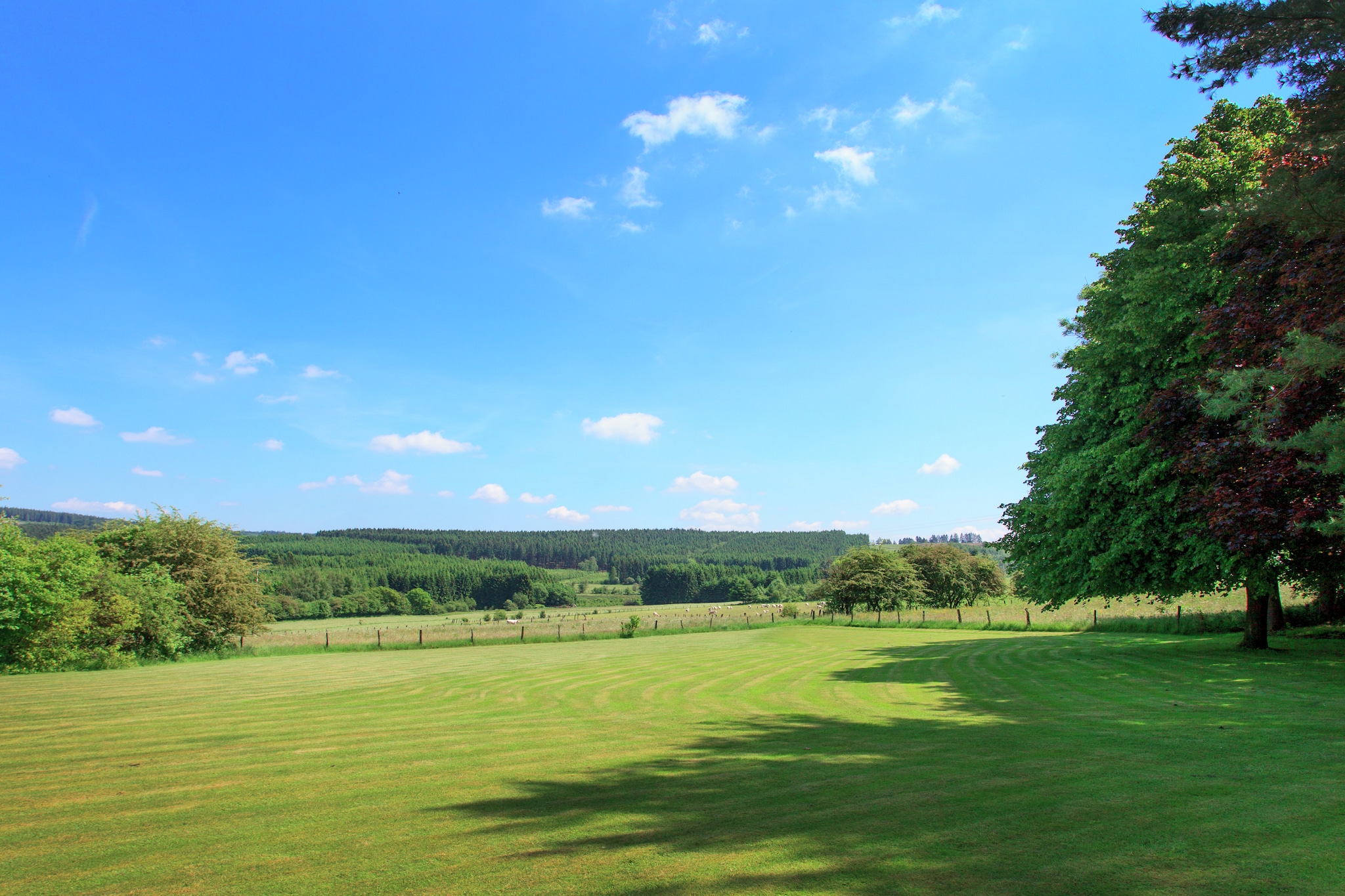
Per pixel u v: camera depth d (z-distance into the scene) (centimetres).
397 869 462
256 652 3466
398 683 1847
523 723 1132
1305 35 918
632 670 2038
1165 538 1633
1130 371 1764
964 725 1019
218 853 509
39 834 564
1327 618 2438
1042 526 2083
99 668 2731
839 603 5512
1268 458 1229
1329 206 938
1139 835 479
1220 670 1475
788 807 584
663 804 605
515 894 411
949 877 411
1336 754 731
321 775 759
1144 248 1797
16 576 2541
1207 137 1791
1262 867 411
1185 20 946
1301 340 932
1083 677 1498
